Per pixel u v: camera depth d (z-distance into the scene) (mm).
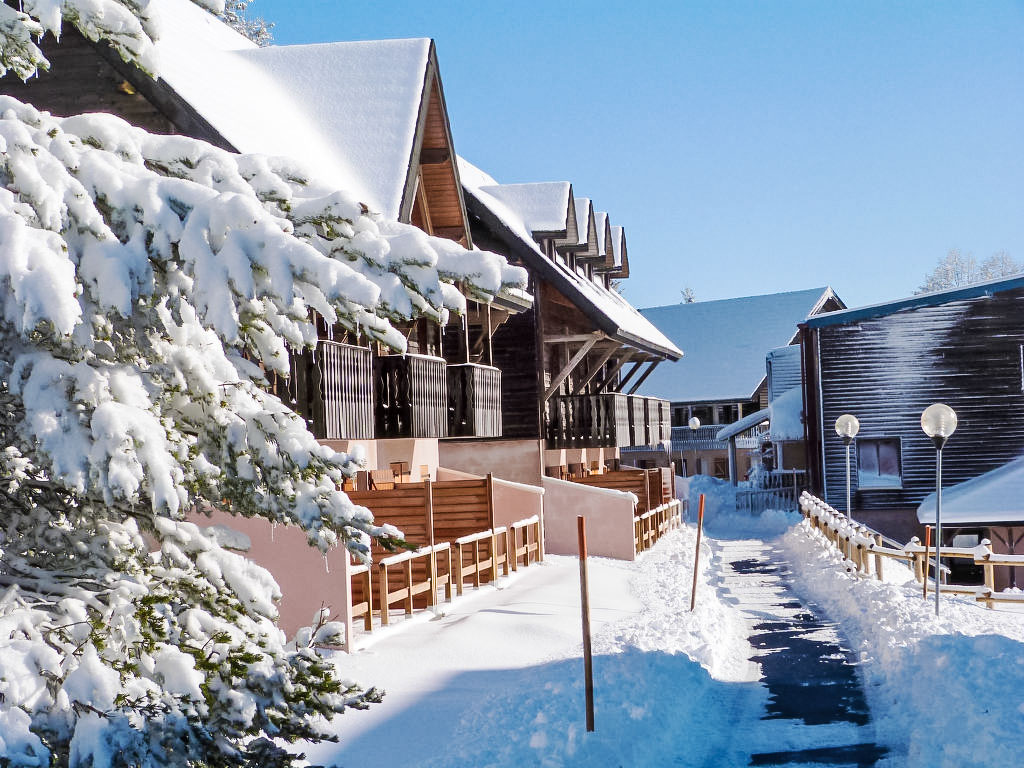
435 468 25141
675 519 38688
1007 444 37406
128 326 6023
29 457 6023
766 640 16781
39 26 5910
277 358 6422
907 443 38125
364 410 19312
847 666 14375
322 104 23078
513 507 24266
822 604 20953
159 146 6086
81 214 5465
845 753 9945
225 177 5965
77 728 5176
